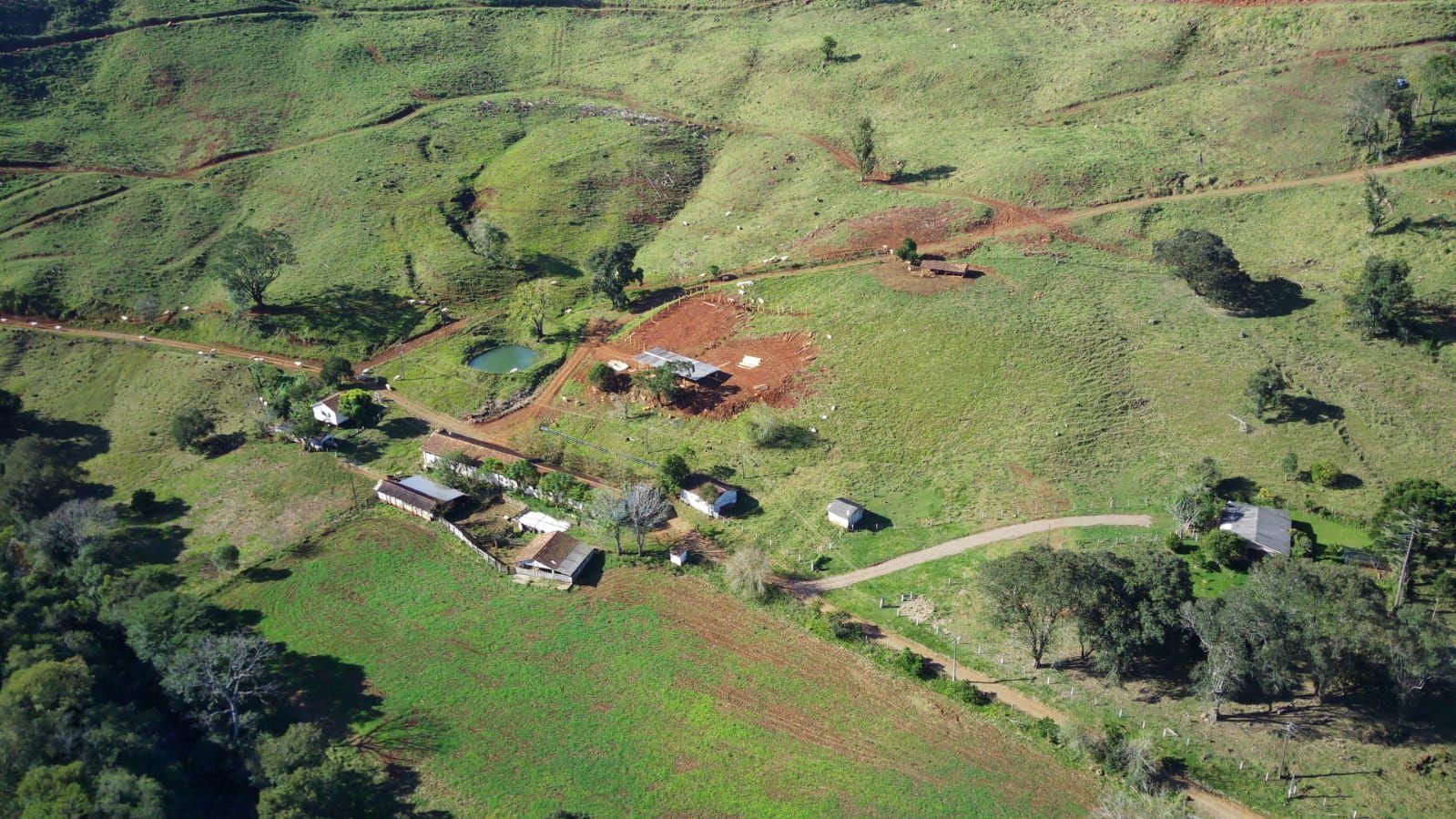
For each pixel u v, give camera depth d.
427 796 77.25
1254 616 76.88
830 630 92.12
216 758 79.69
